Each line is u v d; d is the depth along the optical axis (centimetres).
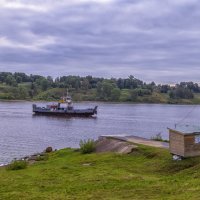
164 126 13050
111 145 4241
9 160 5469
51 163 3722
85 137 9169
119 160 3519
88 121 14538
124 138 4562
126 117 17088
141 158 3534
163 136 9688
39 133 9781
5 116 16075
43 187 2483
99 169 3116
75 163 3584
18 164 3484
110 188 2356
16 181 2766
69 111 16675
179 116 18762
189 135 3148
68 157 4059
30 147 7019
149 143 4212
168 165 3061
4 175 3092
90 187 2408
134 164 3312
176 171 2916
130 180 2608
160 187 2288
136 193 2170
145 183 2456
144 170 3064
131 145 4012
